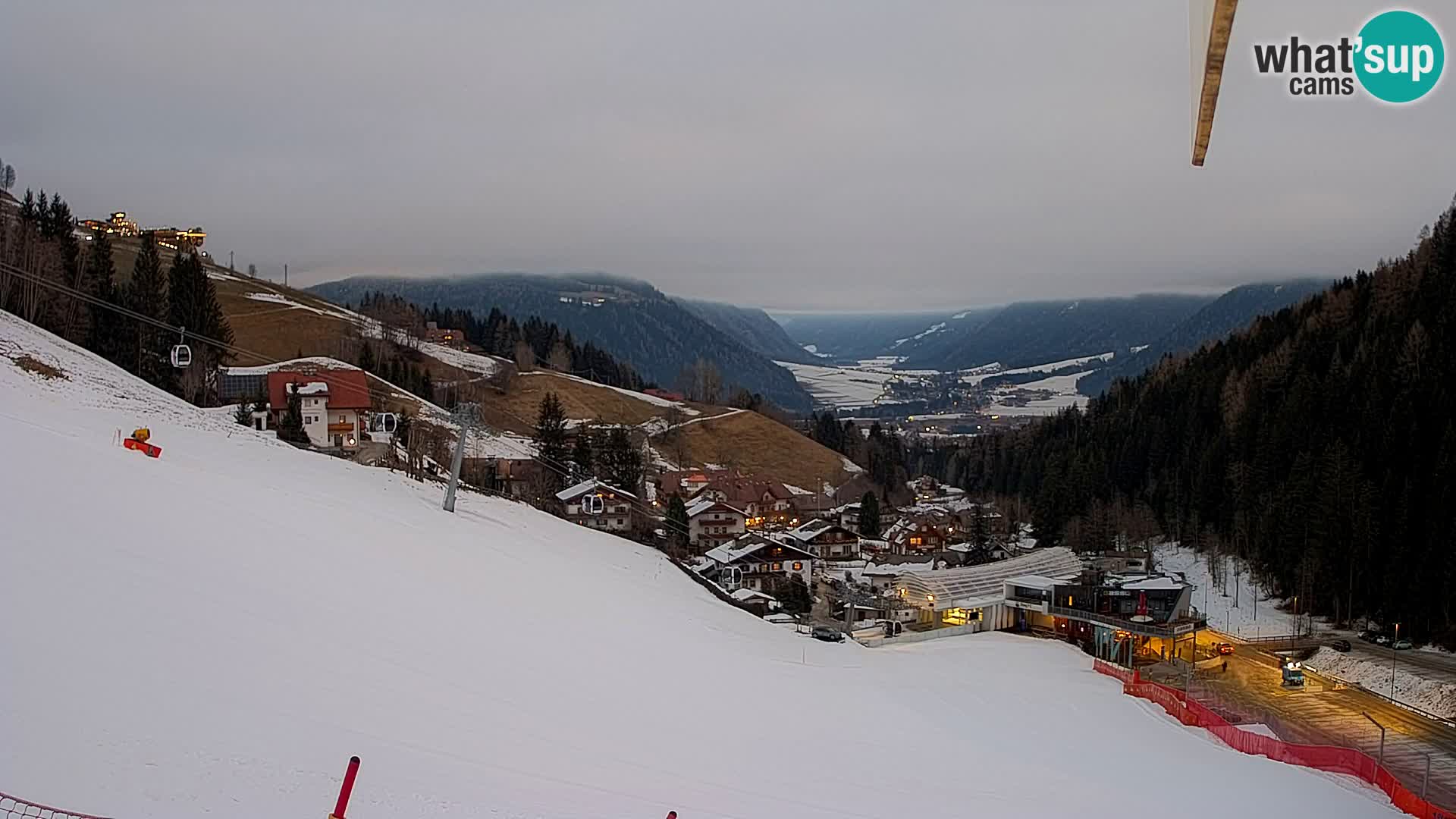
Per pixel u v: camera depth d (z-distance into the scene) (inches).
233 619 771.4
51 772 459.5
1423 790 1178.6
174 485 1134.4
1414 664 1886.1
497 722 743.1
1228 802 984.9
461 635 957.2
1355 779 1159.6
